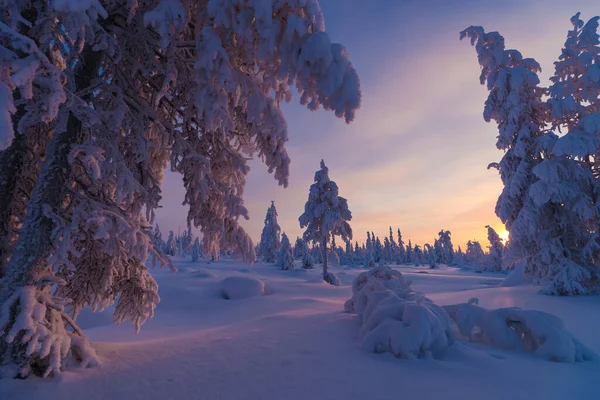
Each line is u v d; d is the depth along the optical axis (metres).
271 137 4.84
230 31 4.42
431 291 23.19
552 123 14.77
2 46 2.80
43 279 4.13
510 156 15.11
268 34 3.83
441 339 4.67
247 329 6.83
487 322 5.60
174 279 23.48
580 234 13.06
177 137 5.07
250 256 5.50
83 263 5.06
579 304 10.23
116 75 5.03
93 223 4.29
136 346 5.25
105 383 3.67
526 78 14.86
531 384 3.69
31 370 3.84
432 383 3.63
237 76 4.52
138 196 5.19
